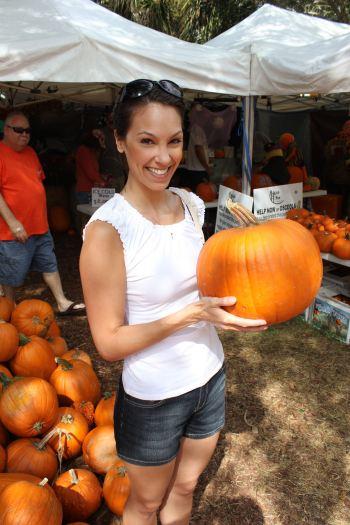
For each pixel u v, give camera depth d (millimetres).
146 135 1170
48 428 2350
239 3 12508
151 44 3758
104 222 1222
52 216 7914
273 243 1282
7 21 3158
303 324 4281
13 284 3961
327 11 13648
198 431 1521
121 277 1239
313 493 2359
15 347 2686
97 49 3271
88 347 3850
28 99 7801
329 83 3637
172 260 1299
